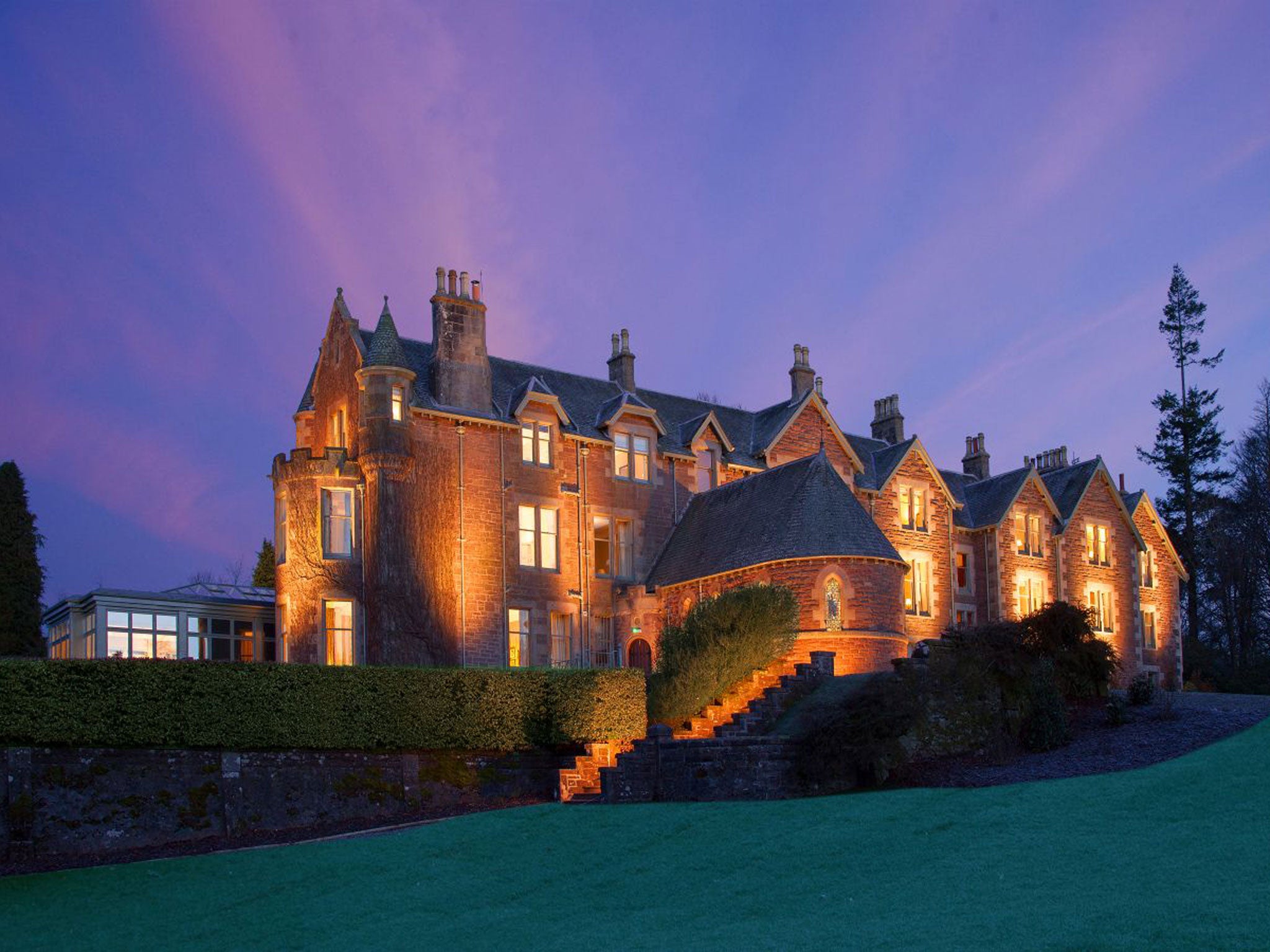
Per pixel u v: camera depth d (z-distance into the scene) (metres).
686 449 47.28
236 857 24.38
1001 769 26.59
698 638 33.66
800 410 49.50
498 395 43.53
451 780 31.69
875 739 27.02
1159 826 18.61
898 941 14.34
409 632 38.31
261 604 42.97
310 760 29.53
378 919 19.09
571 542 43.12
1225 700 32.22
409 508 39.09
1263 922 13.22
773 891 18.30
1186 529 69.94
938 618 50.44
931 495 51.62
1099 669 31.45
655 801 28.17
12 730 25.53
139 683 27.17
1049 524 55.03
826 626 38.12
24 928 20.08
